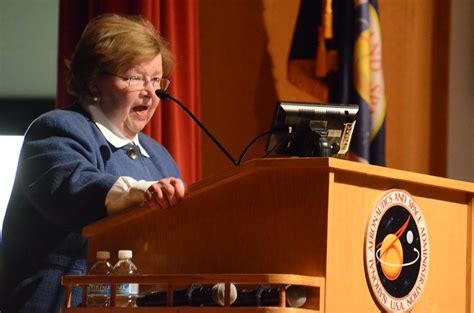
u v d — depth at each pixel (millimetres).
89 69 5230
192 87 8422
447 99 9133
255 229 3805
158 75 5367
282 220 3725
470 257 4293
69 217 4484
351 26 8461
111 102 5223
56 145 4742
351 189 3719
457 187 4156
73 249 4922
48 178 4574
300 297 3566
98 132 5105
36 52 11648
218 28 8969
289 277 3461
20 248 4969
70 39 8109
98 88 5242
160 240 4133
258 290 3668
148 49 5234
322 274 3588
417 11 9156
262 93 8906
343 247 3664
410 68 9125
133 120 5316
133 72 5230
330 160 3557
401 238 3902
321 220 3615
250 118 8891
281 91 8883
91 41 5250
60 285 4871
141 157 5363
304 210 3668
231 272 3865
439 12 9180
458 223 4281
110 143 5168
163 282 3709
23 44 11633
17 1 11477
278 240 3729
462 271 4277
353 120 4445
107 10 8070
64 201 4484
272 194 3762
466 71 9156
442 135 9102
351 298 3678
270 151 4445
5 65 11672
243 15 8984
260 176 3793
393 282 3844
